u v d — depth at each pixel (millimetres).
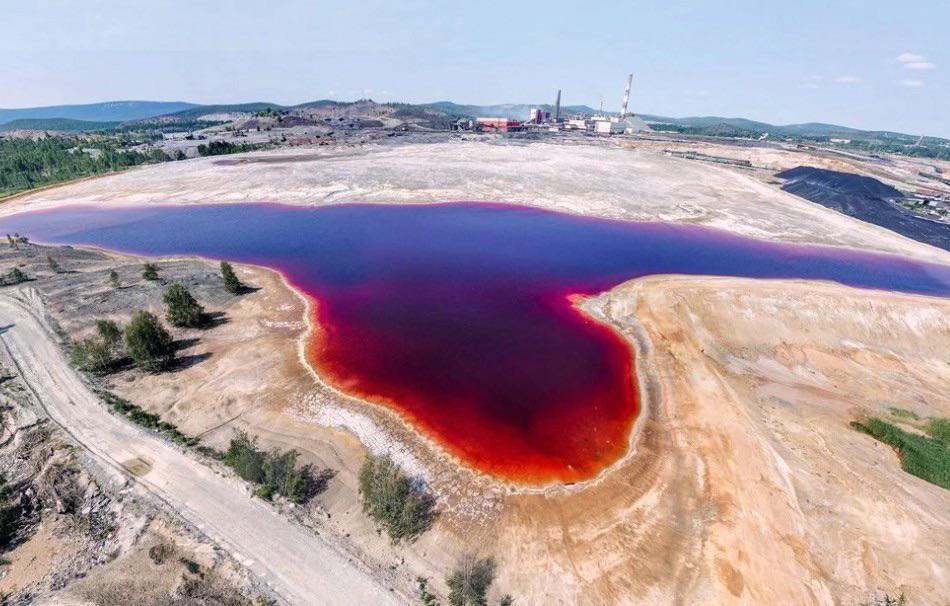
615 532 23156
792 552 22094
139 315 34938
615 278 58156
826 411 34219
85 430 28578
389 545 22203
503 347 41844
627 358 40562
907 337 44812
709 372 37562
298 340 41250
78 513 23984
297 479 24703
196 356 37625
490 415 32594
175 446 27594
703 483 26328
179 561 20734
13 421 28938
